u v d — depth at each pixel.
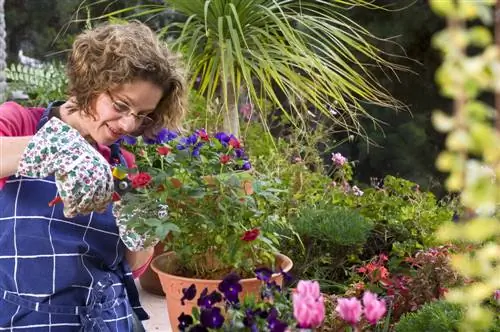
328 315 2.23
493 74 0.85
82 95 1.53
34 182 1.59
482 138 0.87
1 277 1.60
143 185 1.75
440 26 7.03
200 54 3.25
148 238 1.73
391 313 2.46
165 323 2.58
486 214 1.03
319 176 3.94
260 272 1.68
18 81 7.24
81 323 1.61
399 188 3.81
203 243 2.10
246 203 2.10
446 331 1.89
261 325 1.47
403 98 7.44
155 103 1.57
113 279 1.70
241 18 3.13
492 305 1.93
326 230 3.06
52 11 10.68
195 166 2.21
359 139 7.33
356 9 7.12
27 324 1.58
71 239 1.62
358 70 7.34
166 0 3.21
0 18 6.73
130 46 1.50
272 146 4.22
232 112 3.31
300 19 3.19
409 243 3.21
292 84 3.06
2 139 1.45
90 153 1.45
